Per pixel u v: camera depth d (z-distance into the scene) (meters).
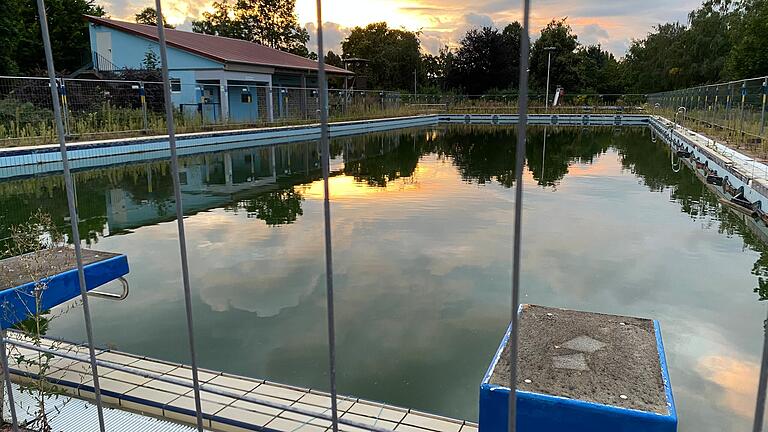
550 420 1.31
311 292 3.42
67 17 22.39
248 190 7.63
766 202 5.46
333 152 13.18
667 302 3.25
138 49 16.62
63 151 1.15
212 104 15.66
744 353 2.58
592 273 3.80
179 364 2.25
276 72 19.25
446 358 2.53
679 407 2.11
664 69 36.44
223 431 1.81
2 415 1.75
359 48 38.59
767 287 3.51
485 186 8.12
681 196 7.17
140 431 1.80
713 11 34.78
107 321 2.96
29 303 2.23
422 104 29.44
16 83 11.06
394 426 1.80
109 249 4.43
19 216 5.79
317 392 2.03
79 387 2.01
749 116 9.97
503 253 4.31
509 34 36.00
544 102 31.33
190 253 4.32
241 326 2.90
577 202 6.72
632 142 16.38
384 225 5.36
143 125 12.44
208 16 34.16
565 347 1.57
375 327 2.88
